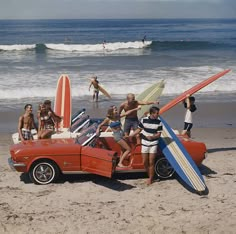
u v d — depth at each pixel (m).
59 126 11.70
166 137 10.20
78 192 9.22
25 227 7.51
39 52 44.16
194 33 100.25
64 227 7.51
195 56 40.53
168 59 37.53
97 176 10.28
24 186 9.59
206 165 11.29
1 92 21.95
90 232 7.34
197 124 17.02
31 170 9.61
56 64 32.88
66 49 46.75
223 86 24.86
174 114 18.56
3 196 8.95
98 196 9.00
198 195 9.05
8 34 100.12
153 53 44.06
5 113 18.41
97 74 27.64
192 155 10.06
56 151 9.54
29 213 8.09
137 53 43.91
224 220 7.84
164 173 10.05
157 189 9.41
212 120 17.70
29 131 10.66
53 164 9.63
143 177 10.25
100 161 9.32
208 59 37.78
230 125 16.95
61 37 85.38
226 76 27.55
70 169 9.60
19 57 38.72
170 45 50.62
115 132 9.71
